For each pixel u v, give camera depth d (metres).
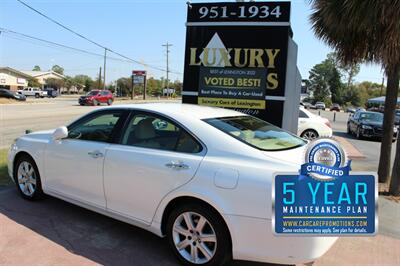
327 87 109.75
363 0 5.80
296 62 9.47
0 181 6.11
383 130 7.70
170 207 3.71
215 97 7.96
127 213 4.02
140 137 4.05
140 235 4.28
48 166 4.86
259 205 3.15
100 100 37.44
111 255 3.79
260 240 3.18
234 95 7.82
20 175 5.31
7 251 3.76
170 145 3.80
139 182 3.83
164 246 4.04
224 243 3.34
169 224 3.69
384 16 5.75
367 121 18.20
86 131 4.58
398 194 6.53
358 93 106.31
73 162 4.50
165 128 3.92
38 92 63.94
